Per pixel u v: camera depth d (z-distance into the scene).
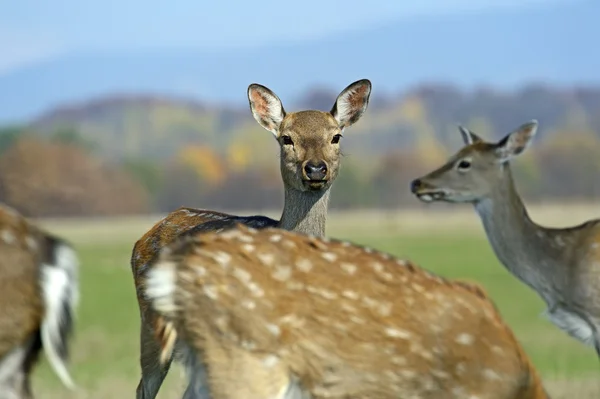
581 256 12.57
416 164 128.12
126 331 24.27
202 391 7.84
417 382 7.62
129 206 114.56
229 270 7.72
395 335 7.61
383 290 7.69
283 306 7.67
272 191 132.75
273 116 12.29
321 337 7.66
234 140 179.38
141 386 10.96
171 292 7.79
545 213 87.19
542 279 12.93
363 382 7.67
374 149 192.62
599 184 132.00
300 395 7.79
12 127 107.88
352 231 70.25
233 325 7.70
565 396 13.77
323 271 7.73
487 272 39.84
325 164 11.73
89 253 53.94
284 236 7.91
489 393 7.52
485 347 7.54
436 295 7.69
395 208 123.94
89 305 30.48
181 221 11.65
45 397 14.61
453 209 125.94
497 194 13.73
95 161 112.75
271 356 7.70
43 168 104.81
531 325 25.48
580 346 22.03
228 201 130.12
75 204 108.00
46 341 8.16
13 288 8.05
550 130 193.62
